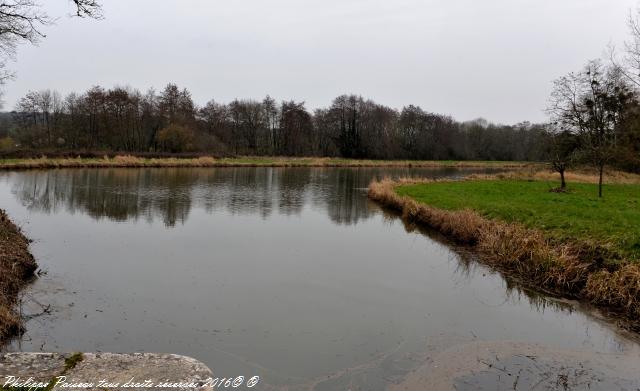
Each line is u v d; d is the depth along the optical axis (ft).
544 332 26.61
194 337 24.89
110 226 53.67
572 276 33.55
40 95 201.98
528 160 282.36
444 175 160.45
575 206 55.83
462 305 31.07
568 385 20.31
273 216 64.34
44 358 15.30
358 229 56.95
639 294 28.91
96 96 195.52
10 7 34.30
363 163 211.00
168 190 89.56
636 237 35.12
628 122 108.17
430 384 20.43
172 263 38.88
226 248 44.65
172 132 189.37
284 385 20.39
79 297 30.14
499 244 42.34
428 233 54.80
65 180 102.12
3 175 107.24
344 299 31.55
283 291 32.76
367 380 20.83
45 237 46.78
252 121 258.98
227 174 135.85
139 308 28.71
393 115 284.41
